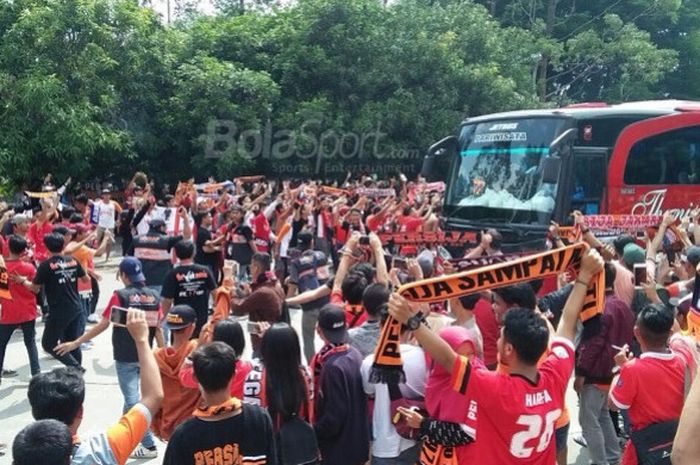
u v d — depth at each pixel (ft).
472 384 10.64
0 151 67.97
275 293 17.01
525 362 10.94
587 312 12.12
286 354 13.75
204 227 38.78
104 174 83.15
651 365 14.33
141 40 78.38
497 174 41.57
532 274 11.85
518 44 98.32
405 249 37.81
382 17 88.99
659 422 14.20
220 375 11.50
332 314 15.17
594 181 40.04
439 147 44.16
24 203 62.54
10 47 70.28
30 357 28.63
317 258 32.55
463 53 91.40
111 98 74.13
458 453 11.54
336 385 14.71
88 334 22.68
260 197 51.31
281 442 13.55
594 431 19.93
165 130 81.71
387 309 11.90
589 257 11.96
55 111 68.95
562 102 113.70
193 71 79.66
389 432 15.17
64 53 72.59
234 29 86.79
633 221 39.52
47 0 73.00
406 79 87.81
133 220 41.52
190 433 11.41
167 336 29.99
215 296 20.08
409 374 14.93
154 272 34.47
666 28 120.98
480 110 89.45
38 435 9.03
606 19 104.88
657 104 47.11
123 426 10.93
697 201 44.27
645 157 42.37
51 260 27.50
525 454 10.85
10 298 25.64
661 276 29.43
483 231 38.88
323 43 86.48
